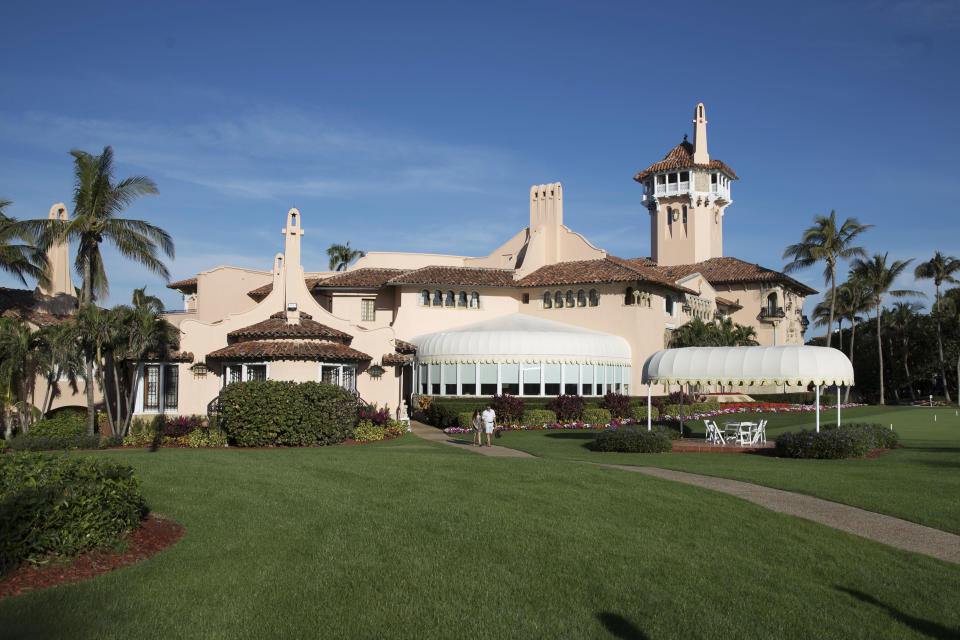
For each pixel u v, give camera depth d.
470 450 32.25
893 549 15.22
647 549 14.50
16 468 12.41
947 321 94.25
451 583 12.32
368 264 63.81
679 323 64.00
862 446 29.41
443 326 57.53
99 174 40.31
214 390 39.38
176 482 18.97
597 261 59.97
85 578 11.61
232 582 11.86
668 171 86.50
